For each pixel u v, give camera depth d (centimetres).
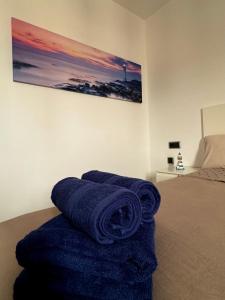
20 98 174
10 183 170
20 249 48
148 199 65
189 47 233
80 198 53
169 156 261
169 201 97
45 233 48
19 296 46
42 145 187
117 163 246
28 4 179
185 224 70
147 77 283
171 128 257
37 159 184
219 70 209
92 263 42
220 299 40
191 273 47
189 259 51
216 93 212
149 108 282
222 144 187
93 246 44
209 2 213
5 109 167
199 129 229
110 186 55
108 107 238
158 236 62
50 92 191
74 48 207
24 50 175
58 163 197
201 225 68
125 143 256
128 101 259
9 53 169
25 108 177
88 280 42
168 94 259
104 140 234
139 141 272
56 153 196
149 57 279
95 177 89
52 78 191
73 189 60
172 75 253
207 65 218
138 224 51
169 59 255
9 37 169
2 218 167
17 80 171
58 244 44
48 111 190
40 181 186
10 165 170
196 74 229
